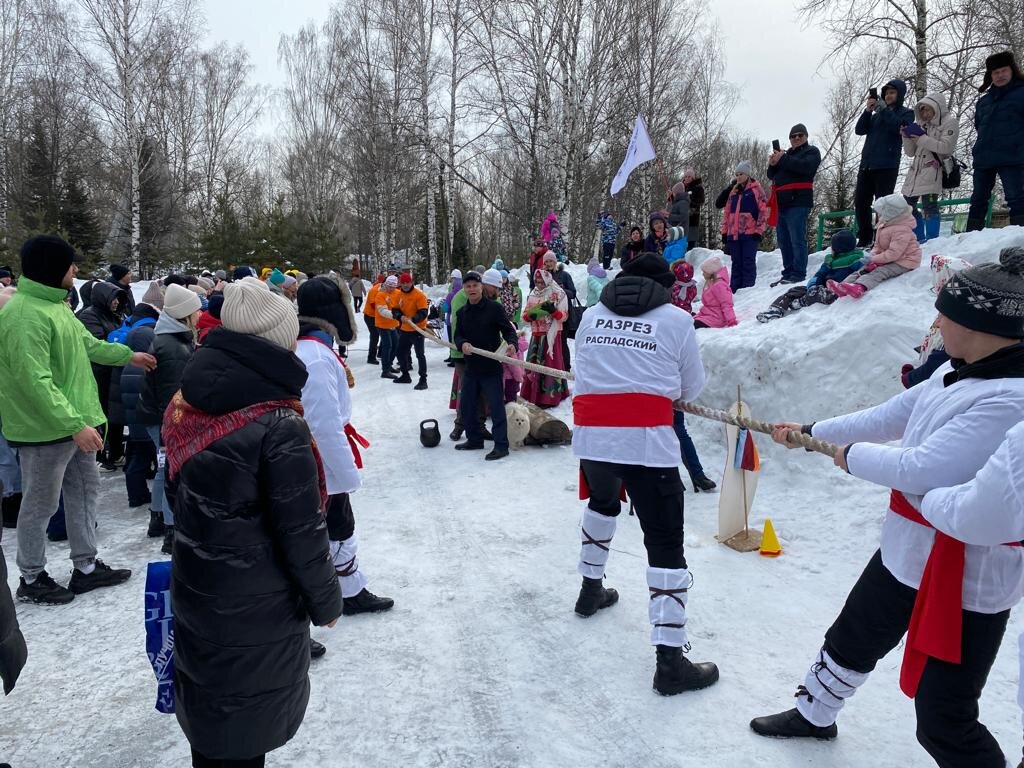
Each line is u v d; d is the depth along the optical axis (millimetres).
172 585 2004
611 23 21625
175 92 32531
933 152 7500
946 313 2010
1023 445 1721
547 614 3785
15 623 2348
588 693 3086
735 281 9648
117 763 2709
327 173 36781
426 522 5211
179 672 2008
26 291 3705
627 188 25172
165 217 30797
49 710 3045
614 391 3162
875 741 2711
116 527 5309
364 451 7320
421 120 25328
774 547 4340
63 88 30578
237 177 40438
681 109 24891
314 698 3102
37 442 3773
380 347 11797
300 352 3439
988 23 16234
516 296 10344
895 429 2385
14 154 30859
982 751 2094
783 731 2730
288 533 1942
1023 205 6824
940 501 1900
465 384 7012
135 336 5605
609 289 3344
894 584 2285
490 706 3020
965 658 2053
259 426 1937
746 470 4543
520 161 27719
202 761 2115
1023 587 2074
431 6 24719
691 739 2758
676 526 3133
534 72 21094
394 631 3666
